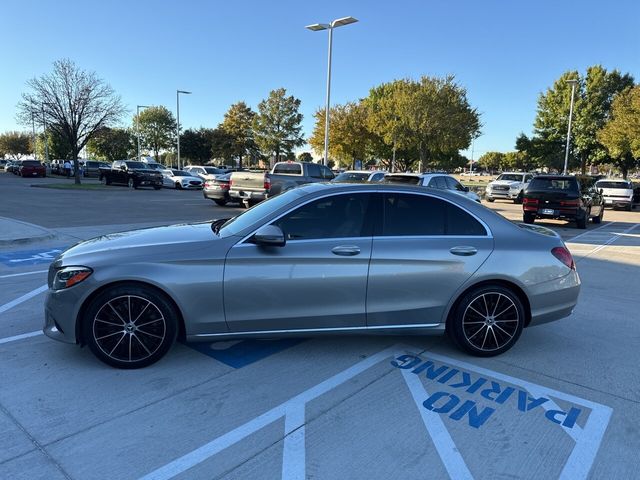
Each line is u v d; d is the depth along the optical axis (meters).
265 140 60.59
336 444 3.04
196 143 76.50
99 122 33.16
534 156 48.56
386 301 4.12
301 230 4.09
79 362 4.08
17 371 3.89
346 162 53.88
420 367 4.18
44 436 3.03
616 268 8.91
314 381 3.87
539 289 4.37
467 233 4.32
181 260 3.85
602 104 43.56
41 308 5.50
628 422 3.39
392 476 2.75
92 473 2.71
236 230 4.14
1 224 11.37
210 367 4.07
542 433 3.23
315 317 4.05
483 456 2.96
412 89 34.75
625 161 44.84
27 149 101.62
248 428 3.19
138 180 31.88
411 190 4.32
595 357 4.51
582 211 15.30
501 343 4.41
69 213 15.55
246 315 3.96
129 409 3.37
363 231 4.15
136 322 3.91
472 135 36.78
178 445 2.98
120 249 3.93
